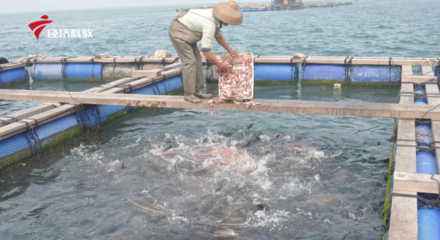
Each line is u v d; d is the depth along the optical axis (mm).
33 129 7992
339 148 7793
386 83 12875
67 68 16109
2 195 6336
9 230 5277
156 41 33031
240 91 7398
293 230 5047
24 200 6113
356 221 5227
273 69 13906
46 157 7922
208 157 7336
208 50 6703
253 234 4969
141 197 5949
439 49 21141
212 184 6301
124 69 15344
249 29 42281
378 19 51812
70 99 9039
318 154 7305
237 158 7219
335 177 6480
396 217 4148
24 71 16547
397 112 7152
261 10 103500
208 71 14531
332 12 83688
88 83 15742
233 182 6352
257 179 6430
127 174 6762
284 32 36469
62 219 5496
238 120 9898
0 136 7207
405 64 12602
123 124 10000
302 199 5801
